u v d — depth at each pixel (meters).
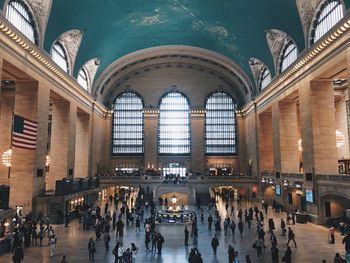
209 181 36.25
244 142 43.72
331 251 14.86
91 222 20.92
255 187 36.34
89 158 35.56
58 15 23.27
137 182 36.09
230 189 40.56
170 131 45.34
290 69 25.48
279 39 27.47
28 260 13.30
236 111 44.47
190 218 22.94
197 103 44.78
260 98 34.97
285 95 27.80
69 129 29.03
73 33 26.67
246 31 29.12
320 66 21.31
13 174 21.69
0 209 15.63
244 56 33.94
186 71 44.78
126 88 44.97
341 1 18.34
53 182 28.44
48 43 23.77
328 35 19.12
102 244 16.27
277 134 30.00
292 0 21.91
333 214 21.67
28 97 22.56
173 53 39.38
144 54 38.62
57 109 29.27
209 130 45.44
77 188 26.02
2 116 27.20
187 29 33.16
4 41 18.05
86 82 35.00
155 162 43.59
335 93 30.70
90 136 35.91
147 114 44.47
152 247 15.08
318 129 22.59
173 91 45.00
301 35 23.53
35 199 21.66
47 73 24.00
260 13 25.34
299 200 27.19
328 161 22.31
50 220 21.70
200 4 27.72
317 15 22.19
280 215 26.00
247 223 22.16
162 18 30.69
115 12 27.48
